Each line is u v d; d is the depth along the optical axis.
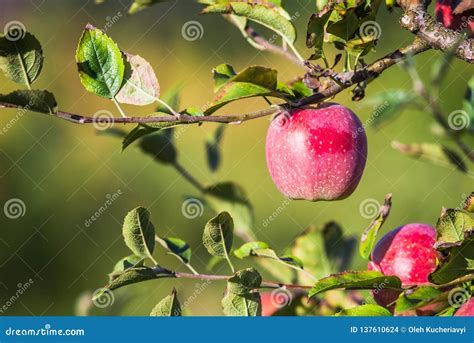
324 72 1.17
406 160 2.08
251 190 2.20
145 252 1.20
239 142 2.29
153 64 2.69
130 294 1.35
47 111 1.12
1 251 2.07
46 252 2.10
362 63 1.19
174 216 2.13
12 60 1.13
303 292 1.27
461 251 1.12
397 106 1.27
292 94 1.18
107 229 2.16
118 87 1.16
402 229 1.24
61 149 2.37
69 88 2.56
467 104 1.29
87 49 1.16
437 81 1.26
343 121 1.24
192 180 1.35
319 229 1.32
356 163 1.24
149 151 1.35
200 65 2.63
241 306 1.17
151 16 2.77
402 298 1.12
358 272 1.14
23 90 1.11
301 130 1.24
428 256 1.21
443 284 1.13
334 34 1.16
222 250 1.19
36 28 2.74
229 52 2.62
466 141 1.35
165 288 1.75
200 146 2.16
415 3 1.16
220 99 1.15
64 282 2.03
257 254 1.23
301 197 1.26
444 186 2.03
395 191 2.06
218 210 1.34
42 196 2.24
